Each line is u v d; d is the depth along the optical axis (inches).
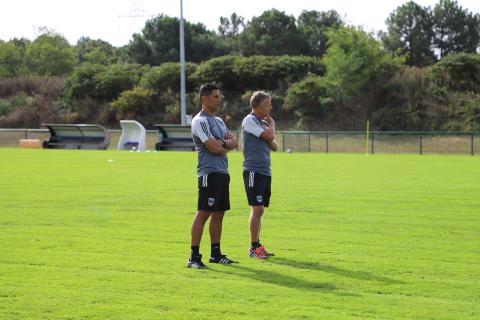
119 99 3681.1
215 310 389.4
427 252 563.5
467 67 3420.3
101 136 2566.4
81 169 1475.1
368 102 3405.5
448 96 3351.4
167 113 3599.9
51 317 377.7
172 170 1455.5
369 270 494.9
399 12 4729.3
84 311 388.5
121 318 375.2
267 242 610.5
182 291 432.5
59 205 862.5
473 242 609.6
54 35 5157.5
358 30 3403.1
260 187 546.9
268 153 554.9
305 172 1430.9
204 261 528.4
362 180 1229.7
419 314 380.5
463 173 1411.2
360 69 3361.2
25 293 426.9
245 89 3789.4
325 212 803.4
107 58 5556.1
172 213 794.2
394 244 599.8
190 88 3804.1
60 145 2600.9
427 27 4699.8
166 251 564.7
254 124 545.3
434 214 788.0
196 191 1031.0
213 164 505.7
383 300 410.9
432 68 3476.9
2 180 1201.4
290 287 443.5
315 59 3846.0
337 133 2591.0
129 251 564.4
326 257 543.2
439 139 2632.9
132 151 2359.7
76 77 3946.9
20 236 634.8
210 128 505.7
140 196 964.0
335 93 3403.1
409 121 3280.0
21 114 3794.3
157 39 5032.0
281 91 3666.3
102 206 854.5
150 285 447.5
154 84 3789.4
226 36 6127.0
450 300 410.9
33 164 1631.4
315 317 375.2
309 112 3449.8
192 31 5108.3
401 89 3408.0
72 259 529.7
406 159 1991.9
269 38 4840.1
